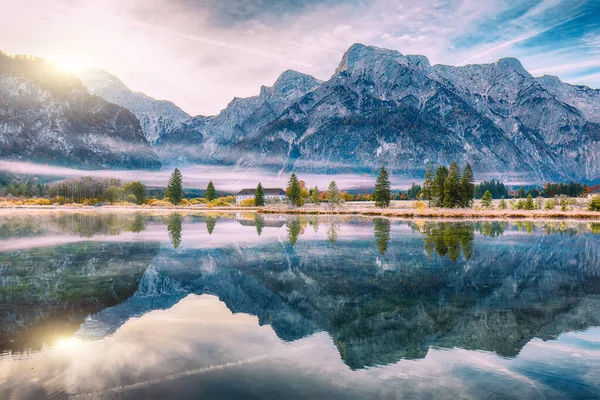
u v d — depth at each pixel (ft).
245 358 32.09
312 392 26.23
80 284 60.29
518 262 80.79
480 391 26.58
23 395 25.86
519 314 45.19
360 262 80.59
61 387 26.91
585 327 40.73
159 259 84.12
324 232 146.00
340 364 31.09
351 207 415.03
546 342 36.29
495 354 33.42
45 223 184.24
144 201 531.50
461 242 113.39
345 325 41.52
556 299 51.72
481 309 47.37
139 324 41.52
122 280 63.41
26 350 33.96
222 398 25.38
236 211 380.58
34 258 84.07
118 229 155.12
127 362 31.14
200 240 119.44
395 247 102.99
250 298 52.65
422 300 51.29
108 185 579.48
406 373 29.45
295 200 442.09
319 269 73.15
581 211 277.44
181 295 54.24
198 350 34.04
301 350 34.12
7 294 53.98
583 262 81.30
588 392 26.43
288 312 46.24
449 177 342.85
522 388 26.99
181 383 27.55
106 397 25.48
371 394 25.95
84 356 32.58
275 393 26.08
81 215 261.85
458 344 35.86
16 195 607.78
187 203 556.51
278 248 101.50
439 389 26.78
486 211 272.72
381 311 46.50
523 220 218.59
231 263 79.66
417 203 327.26
